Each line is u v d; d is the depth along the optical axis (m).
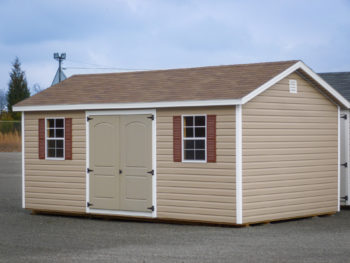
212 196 14.50
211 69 16.86
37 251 11.50
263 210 14.76
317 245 11.84
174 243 12.20
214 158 14.45
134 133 15.62
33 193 17.27
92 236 13.26
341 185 18.08
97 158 16.16
